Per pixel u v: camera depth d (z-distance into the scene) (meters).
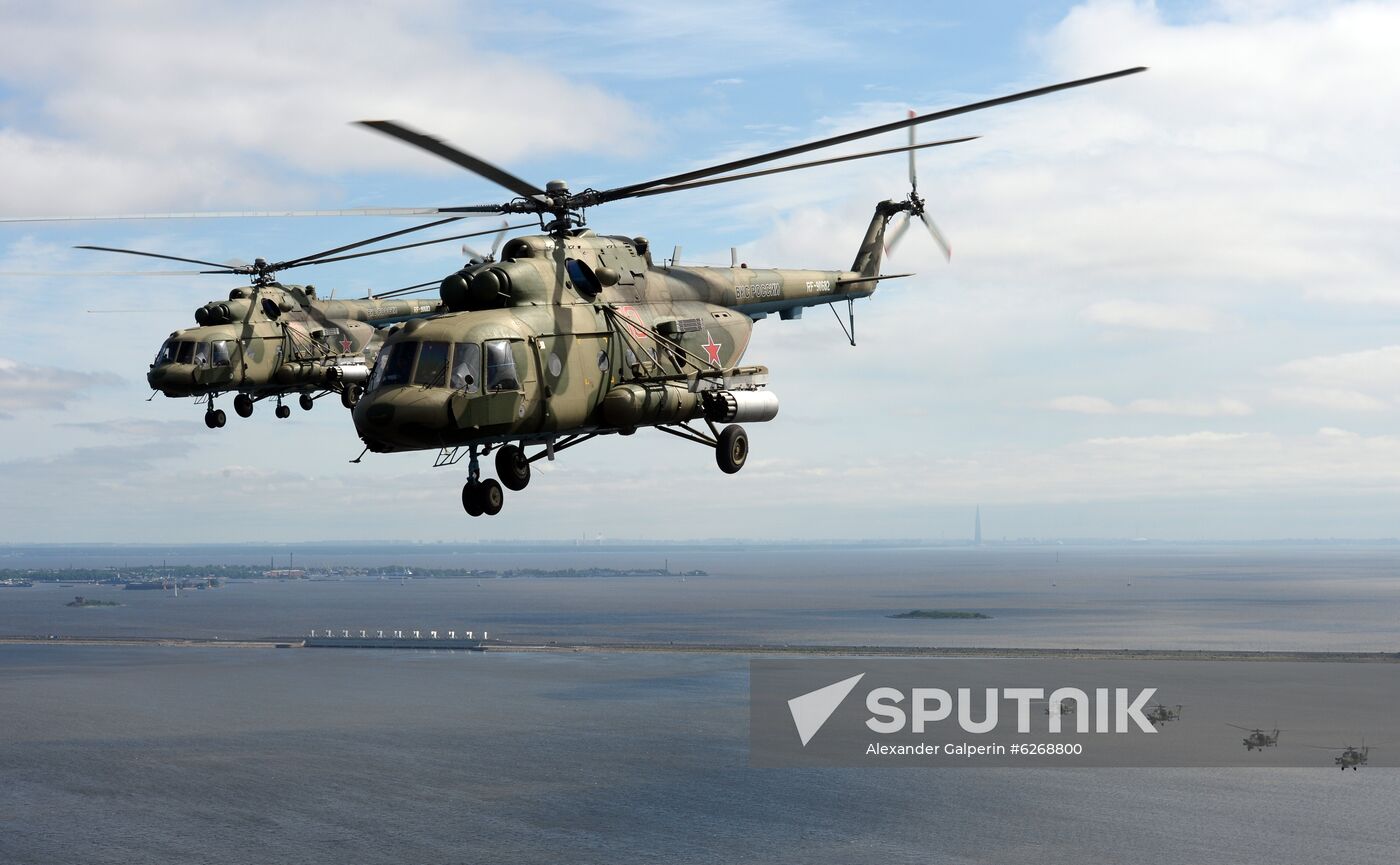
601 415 21.16
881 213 31.94
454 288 20.50
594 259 21.75
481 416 19.19
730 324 24.23
